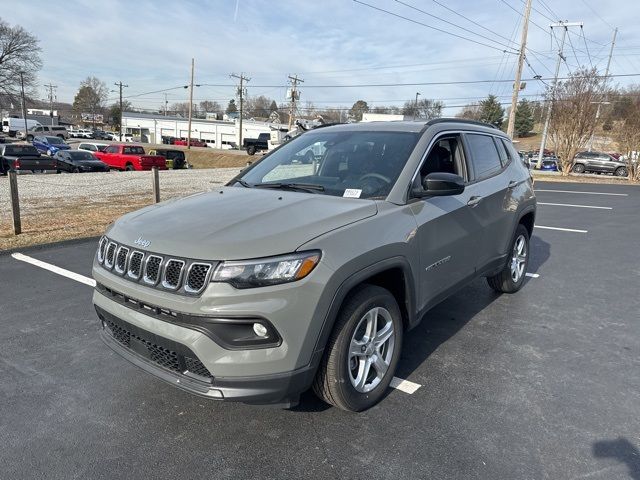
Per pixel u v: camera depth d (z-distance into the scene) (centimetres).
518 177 496
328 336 254
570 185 2138
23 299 496
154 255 254
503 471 244
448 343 404
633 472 245
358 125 414
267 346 237
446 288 367
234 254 235
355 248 263
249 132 8419
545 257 727
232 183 391
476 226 397
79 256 671
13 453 256
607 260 712
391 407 303
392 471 244
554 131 2738
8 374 344
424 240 322
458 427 282
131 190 1465
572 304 509
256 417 292
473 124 447
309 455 256
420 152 346
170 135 8925
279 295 233
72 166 2462
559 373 352
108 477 239
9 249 684
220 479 238
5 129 7962
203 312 232
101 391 322
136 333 264
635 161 2511
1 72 6462
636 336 425
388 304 300
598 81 2555
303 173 367
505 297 529
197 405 305
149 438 271
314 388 280
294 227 255
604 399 316
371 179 331
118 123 10875
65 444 265
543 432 278
